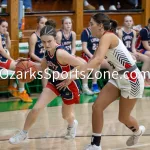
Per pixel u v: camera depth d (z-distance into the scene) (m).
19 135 7.11
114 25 6.51
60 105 10.52
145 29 12.47
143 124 8.84
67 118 7.63
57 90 7.18
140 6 14.87
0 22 10.84
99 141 6.67
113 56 6.46
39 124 8.81
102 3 15.22
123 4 15.27
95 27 6.41
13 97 11.39
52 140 7.78
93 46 11.75
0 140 7.77
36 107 7.02
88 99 11.18
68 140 7.78
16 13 11.70
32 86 11.65
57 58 6.85
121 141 7.71
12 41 11.62
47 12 12.85
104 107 6.61
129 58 6.52
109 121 9.05
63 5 14.60
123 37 12.29
